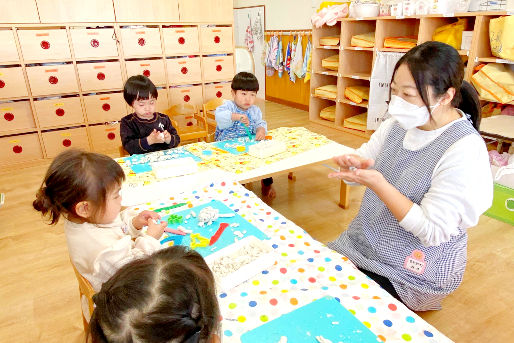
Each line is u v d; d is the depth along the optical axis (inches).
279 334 32.2
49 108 141.9
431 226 41.6
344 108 192.5
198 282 21.4
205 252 44.6
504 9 123.0
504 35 111.5
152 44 152.3
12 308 70.6
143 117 95.7
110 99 151.3
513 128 104.0
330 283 39.4
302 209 109.1
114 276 21.5
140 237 43.1
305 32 219.6
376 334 32.2
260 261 41.1
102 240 40.3
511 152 114.9
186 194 62.1
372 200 53.4
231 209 56.3
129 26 147.1
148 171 73.5
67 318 68.0
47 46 135.5
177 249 23.9
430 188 43.9
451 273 50.6
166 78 159.0
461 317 67.1
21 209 110.4
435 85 40.3
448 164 42.3
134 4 145.1
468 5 129.0
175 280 20.5
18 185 128.1
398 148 50.4
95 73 145.5
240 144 91.1
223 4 162.1
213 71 168.9
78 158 37.9
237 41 289.3
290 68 239.3
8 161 140.9
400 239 49.6
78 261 40.8
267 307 35.7
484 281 76.4
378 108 165.2
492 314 67.9
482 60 120.3
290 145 90.4
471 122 46.4
